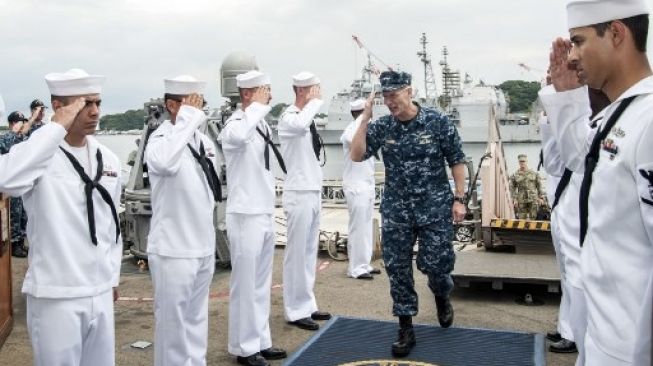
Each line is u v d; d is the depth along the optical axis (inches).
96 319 125.0
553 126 107.3
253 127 184.7
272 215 195.9
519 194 423.8
